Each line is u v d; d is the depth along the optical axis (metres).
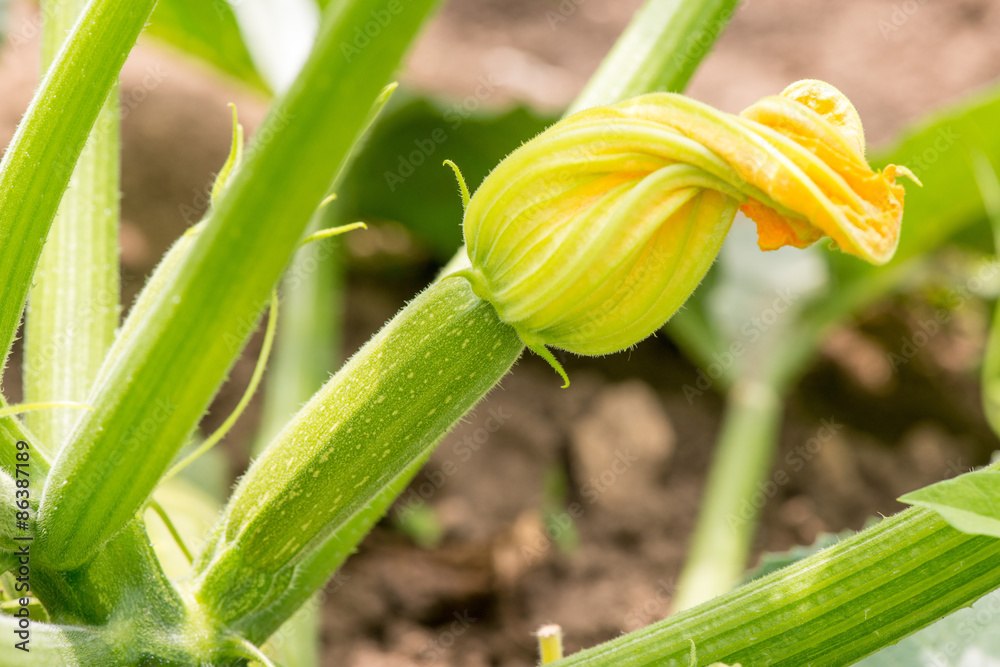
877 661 0.91
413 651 1.26
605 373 1.61
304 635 1.05
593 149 0.74
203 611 0.80
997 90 1.26
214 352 0.73
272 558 0.80
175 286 0.72
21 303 0.77
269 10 1.48
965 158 1.36
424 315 0.79
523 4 2.27
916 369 1.69
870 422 1.63
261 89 1.57
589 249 0.74
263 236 0.71
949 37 2.19
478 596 1.32
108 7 0.76
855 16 2.25
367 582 1.30
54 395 0.86
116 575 0.79
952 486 0.73
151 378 0.73
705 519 1.35
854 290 1.55
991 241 1.54
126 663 0.79
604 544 1.41
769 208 0.74
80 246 0.88
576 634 1.31
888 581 0.78
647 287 0.75
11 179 0.76
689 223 0.74
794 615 0.79
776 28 2.22
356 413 0.78
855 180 0.73
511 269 0.76
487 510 1.40
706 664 0.79
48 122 0.76
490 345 0.78
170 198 1.67
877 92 2.08
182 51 1.55
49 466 0.79
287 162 0.70
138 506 0.76
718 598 0.79
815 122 0.73
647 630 0.79
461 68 2.08
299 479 0.79
